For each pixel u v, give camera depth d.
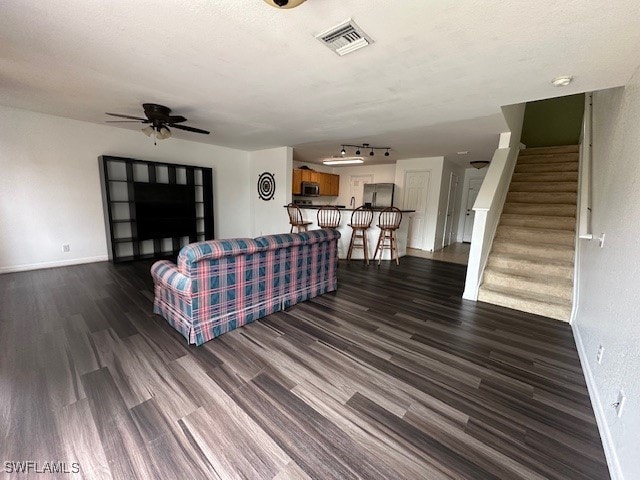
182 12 1.53
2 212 3.72
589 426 1.59
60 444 1.34
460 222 8.38
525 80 2.30
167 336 2.35
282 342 2.35
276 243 2.71
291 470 1.27
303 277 3.20
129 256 4.87
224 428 1.48
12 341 2.21
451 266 5.27
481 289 3.49
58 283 3.52
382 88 2.56
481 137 4.36
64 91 2.87
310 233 3.18
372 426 1.53
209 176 5.75
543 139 5.97
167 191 5.05
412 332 2.63
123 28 1.70
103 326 2.48
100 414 1.53
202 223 5.96
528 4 1.38
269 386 1.81
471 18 1.51
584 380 2.00
